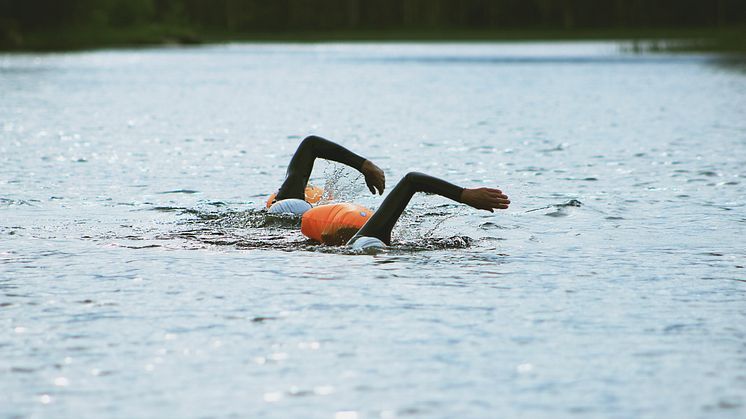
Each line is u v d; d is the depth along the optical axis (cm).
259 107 4466
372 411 738
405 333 938
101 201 1805
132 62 9819
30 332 944
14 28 14000
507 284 1146
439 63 9225
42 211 1684
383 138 3048
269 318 991
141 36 16412
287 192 1556
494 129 3353
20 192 1905
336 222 1373
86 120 3759
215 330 948
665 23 19525
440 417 726
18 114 4006
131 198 1844
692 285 1148
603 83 6162
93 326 964
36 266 1238
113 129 3394
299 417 727
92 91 5575
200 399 764
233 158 2528
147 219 1603
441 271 1215
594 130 3291
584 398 765
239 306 1039
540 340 917
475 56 10900
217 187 2002
